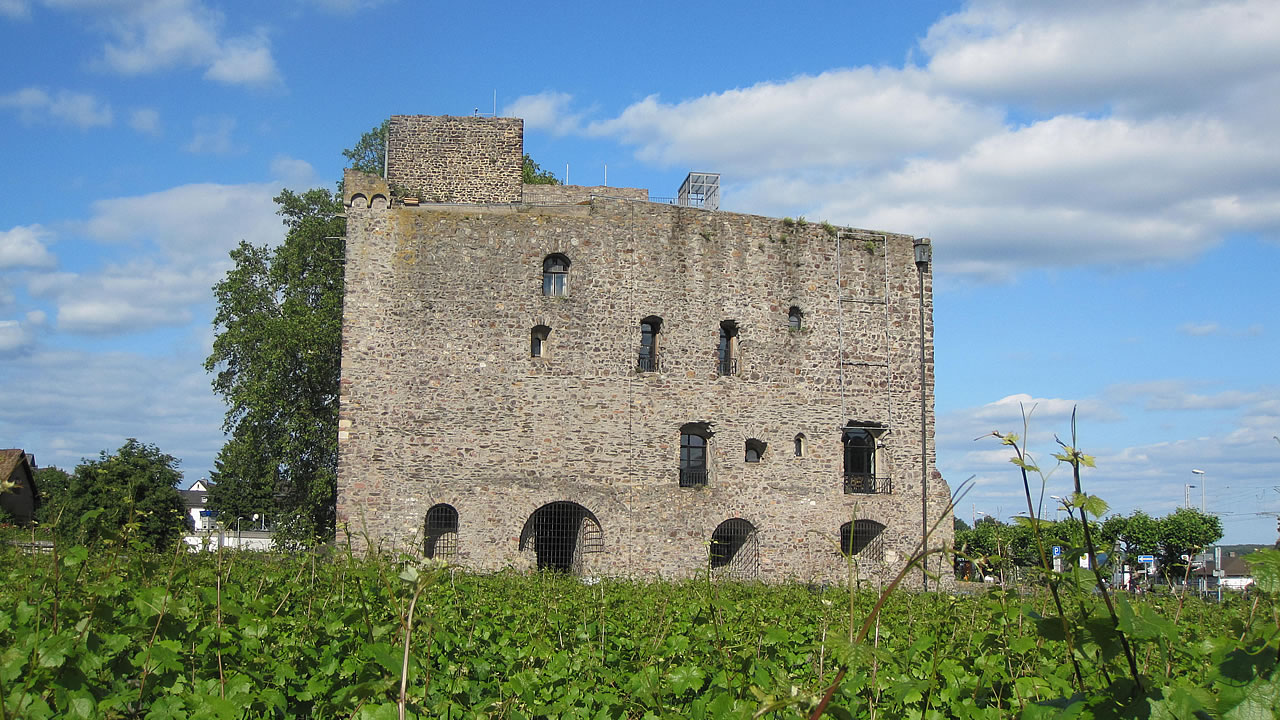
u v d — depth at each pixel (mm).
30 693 6680
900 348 36281
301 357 43312
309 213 46500
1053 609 9352
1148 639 5207
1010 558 9969
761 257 35031
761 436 34281
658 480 33000
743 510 33719
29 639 7707
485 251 32531
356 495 30750
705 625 12477
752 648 10742
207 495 50375
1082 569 5660
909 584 34156
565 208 33344
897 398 35969
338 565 16078
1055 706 5645
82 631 7957
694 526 33125
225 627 10078
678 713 8352
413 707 8148
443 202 35406
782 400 34656
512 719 7906
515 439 31953
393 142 36562
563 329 32781
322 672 9133
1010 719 8156
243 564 19859
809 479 34562
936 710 8414
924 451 29469
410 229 32188
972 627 12211
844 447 35719
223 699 7195
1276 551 4844
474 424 31734
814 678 9766
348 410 31094
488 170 36719
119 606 10242
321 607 13070
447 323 31984
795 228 35531
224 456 48750
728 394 34094
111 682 7832
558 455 32219
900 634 13102
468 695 9508
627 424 32969
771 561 33750
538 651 11070
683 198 42688
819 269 35688
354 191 31984
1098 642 5352
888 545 35000
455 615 13719
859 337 35844
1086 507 5195
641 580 27188
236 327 45000
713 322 34219
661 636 11914
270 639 10734
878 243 36562
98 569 12062
